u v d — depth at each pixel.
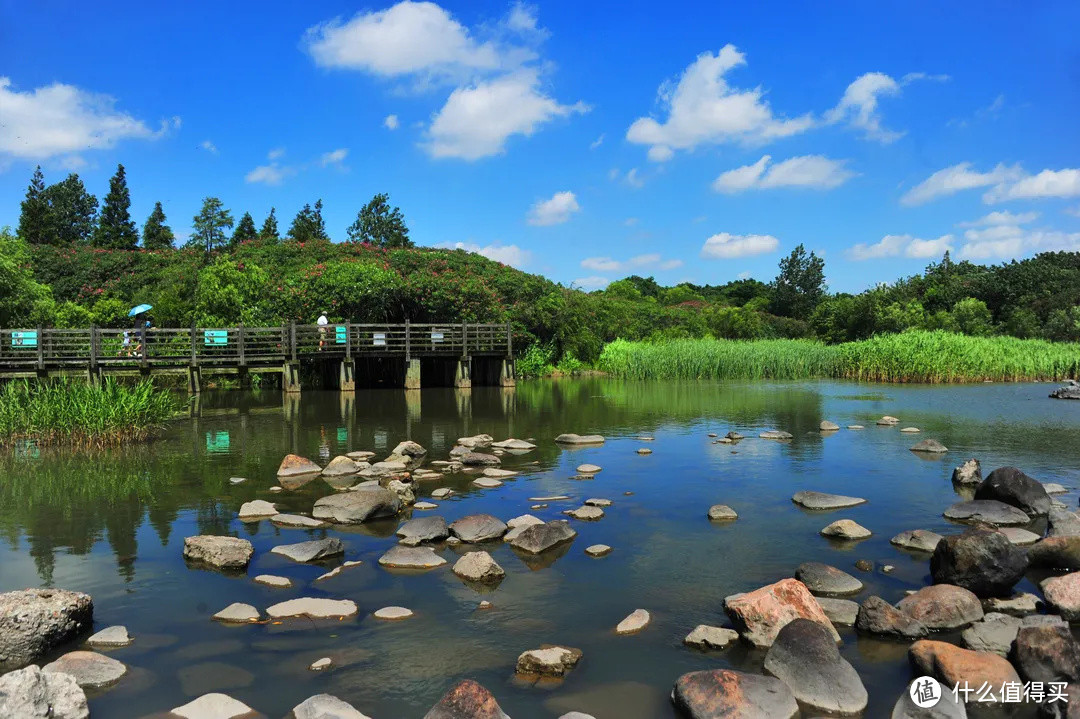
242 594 5.97
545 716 4.21
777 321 51.78
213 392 22.98
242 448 12.58
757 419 15.96
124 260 36.22
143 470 10.72
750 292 66.56
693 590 6.03
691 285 69.50
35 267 34.41
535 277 35.94
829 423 14.30
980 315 37.38
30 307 23.16
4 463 11.27
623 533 7.57
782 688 4.32
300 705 4.14
